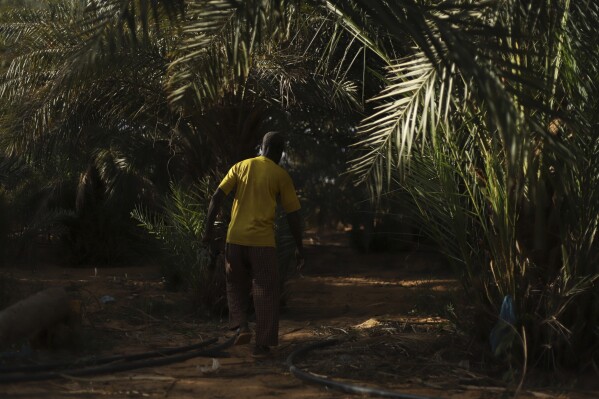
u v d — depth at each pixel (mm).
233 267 5641
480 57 4027
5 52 9164
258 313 5570
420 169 5172
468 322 5453
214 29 4496
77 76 4930
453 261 5418
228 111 7961
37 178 11836
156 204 11461
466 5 4281
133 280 9977
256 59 7438
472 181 5320
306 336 6418
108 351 5648
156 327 6836
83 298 8094
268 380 4844
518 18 4465
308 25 6477
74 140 10117
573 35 4914
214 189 8062
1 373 4719
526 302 5055
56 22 8461
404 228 14062
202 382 4723
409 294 9312
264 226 5602
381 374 4992
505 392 4566
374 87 9734
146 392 4426
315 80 8000
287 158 15484
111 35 4539
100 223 12102
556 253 5027
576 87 4891
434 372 5031
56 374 4691
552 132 4926
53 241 13133
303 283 10633
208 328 6895
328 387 4648
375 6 4227
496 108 3756
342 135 13141
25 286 8289
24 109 8648
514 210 4988
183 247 7793
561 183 4887
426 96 4371
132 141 11320
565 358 4930
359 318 7531
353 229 14883
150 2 4734
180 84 4621
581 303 4898
